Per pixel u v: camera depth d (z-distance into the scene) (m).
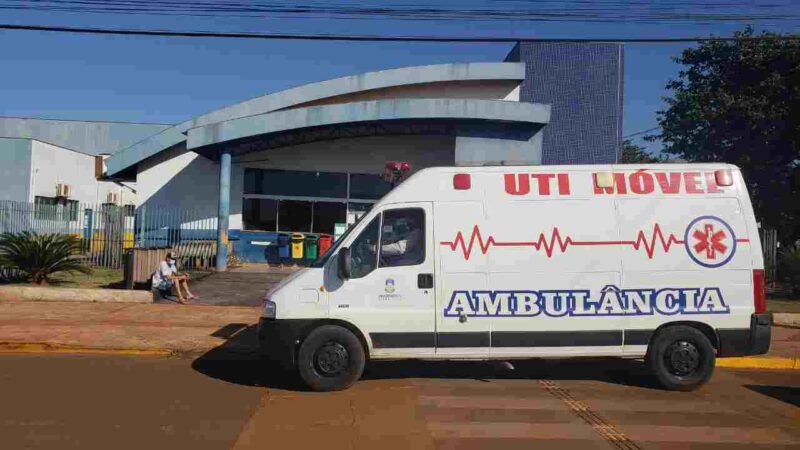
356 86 23.31
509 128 20.44
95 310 13.66
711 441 6.24
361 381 8.57
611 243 8.09
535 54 24.05
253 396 7.75
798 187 22.00
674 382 8.11
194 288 16.81
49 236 17.09
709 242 8.14
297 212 23.23
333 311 7.86
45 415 6.77
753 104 22.00
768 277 18.39
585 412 7.20
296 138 22.08
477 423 6.72
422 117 19.94
